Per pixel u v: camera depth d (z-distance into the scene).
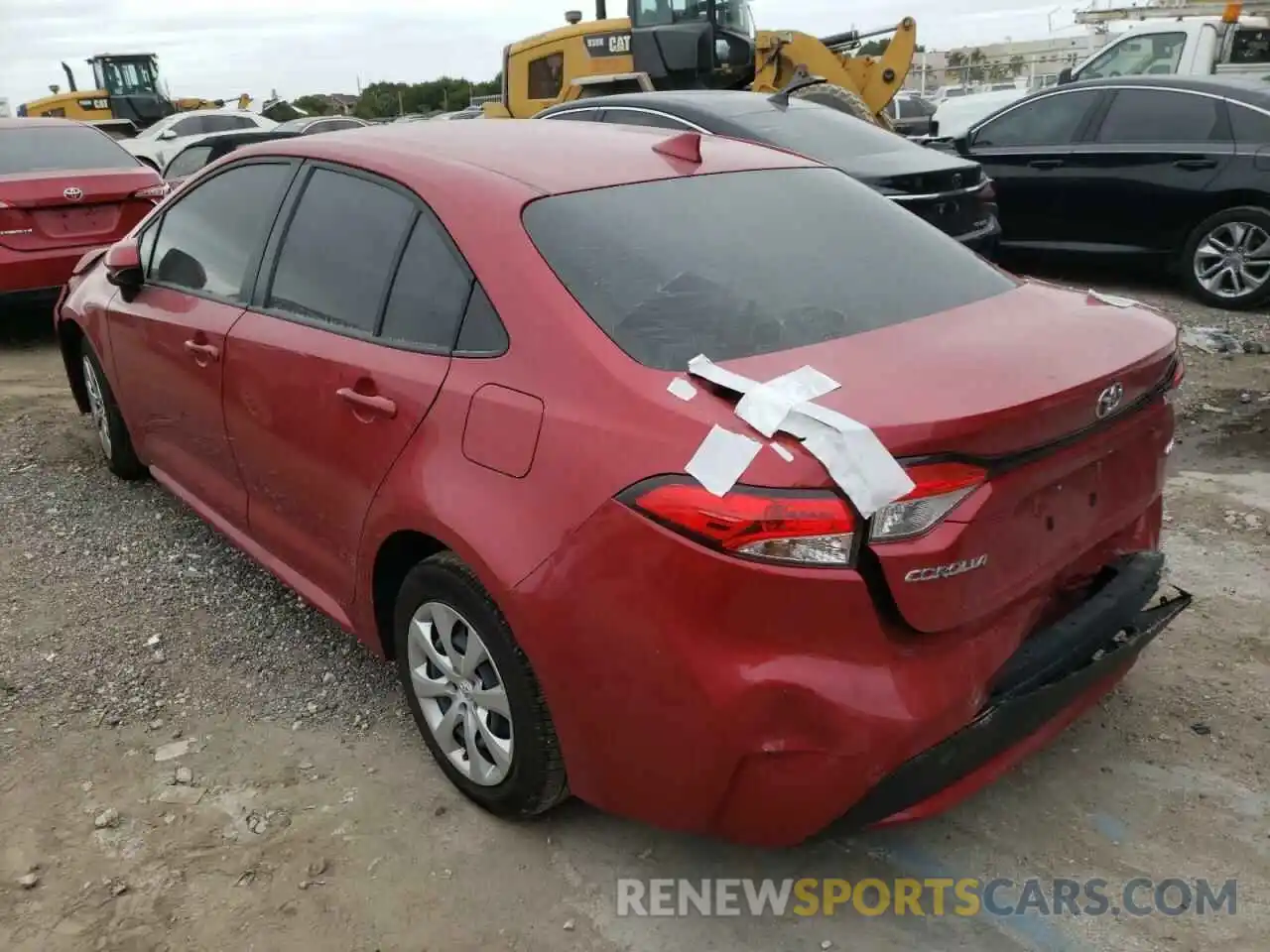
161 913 2.53
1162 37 12.20
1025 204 8.91
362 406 2.84
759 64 12.80
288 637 3.72
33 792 2.93
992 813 2.81
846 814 2.17
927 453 2.05
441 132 3.31
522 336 2.49
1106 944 2.40
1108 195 8.41
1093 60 12.78
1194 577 3.95
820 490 2.01
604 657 2.24
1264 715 3.15
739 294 2.60
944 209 7.27
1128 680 3.33
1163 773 2.93
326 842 2.75
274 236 3.39
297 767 3.04
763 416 2.09
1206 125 7.97
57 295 7.49
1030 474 2.21
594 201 2.79
